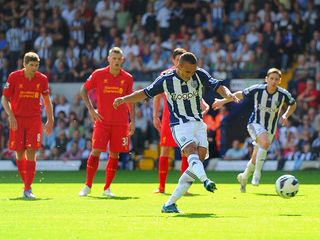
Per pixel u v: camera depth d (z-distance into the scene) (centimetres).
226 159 5678
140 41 6544
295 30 6475
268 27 6450
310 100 5794
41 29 6600
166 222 2361
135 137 5747
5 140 5741
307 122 5728
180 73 2611
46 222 2378
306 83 5847
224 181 4431
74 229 2212
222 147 5678
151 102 5738
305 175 5034
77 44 6556
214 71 5866
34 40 6669
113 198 3266
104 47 6444
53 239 2028
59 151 5778
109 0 6719
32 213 2645
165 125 3528
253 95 3781
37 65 3275
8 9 6762
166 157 3575
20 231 2183
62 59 6353
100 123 3397
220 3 6662
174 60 3322
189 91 2620
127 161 5762
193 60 2567
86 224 2320
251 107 5638
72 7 6731
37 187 3953
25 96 3284
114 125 3391
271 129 3812
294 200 3152
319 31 6519
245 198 3244
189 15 6700
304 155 5669
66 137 5784
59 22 6669
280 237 2050
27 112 3288
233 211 2709
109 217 2505
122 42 6481
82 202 3059
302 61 6231
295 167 5669
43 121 5778
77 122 5822
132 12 6756
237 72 5838
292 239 2017
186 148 2577
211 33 6562
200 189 3775
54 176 4953
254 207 2856
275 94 3756
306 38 6469
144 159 5747
